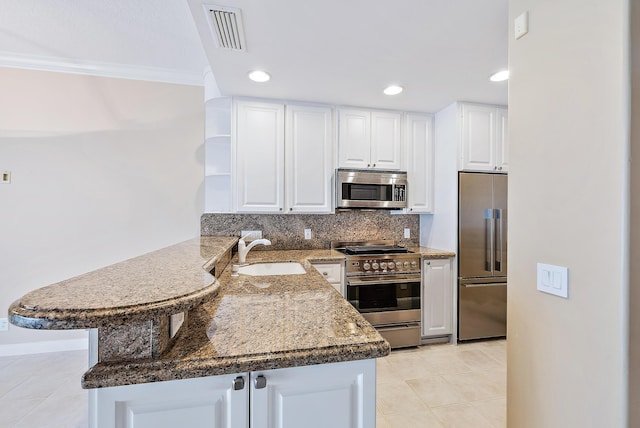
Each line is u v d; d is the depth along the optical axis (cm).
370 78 225
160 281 88
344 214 317
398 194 288
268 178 267
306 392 79
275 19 155
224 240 232
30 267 256
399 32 167
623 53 89
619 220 90
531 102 119
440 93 254
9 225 253
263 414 76
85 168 265
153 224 277
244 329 90
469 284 275
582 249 101
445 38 173
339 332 88
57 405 191
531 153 119
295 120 272
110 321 64
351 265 261
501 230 281
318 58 195
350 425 81
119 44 232
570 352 105
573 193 103
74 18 201
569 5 104
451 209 279
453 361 246
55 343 262
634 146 88
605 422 94
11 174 252
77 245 264
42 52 244
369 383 82
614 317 92
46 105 257
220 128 283
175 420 72
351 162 285
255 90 247
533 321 119
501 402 193
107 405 69
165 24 208
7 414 183
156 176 277
